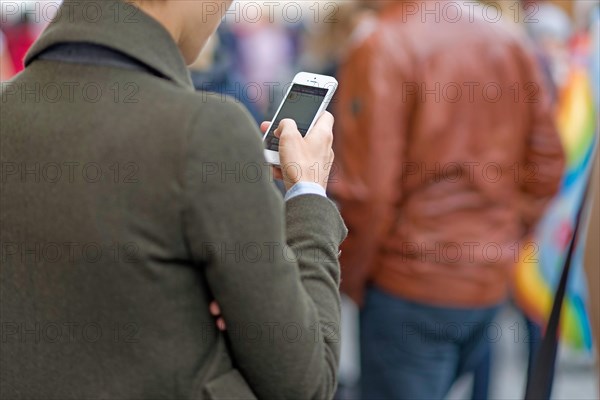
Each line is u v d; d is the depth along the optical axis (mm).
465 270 4023
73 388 1840
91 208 1768
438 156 3938
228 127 1774
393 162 3932
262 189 1800
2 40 5398
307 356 1849
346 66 4062
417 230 4012
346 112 3990
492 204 4031
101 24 1850
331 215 2029
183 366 1814
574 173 4840
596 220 2809
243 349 1829
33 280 1835
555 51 5418
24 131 1847
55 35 1873
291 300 1823
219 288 1788
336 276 2008
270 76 7469
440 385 4227
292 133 2078
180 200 1735
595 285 2828
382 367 4215
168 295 1789
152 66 1843
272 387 1855
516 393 5852
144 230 1750
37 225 1812
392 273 4086
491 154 3984
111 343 1806
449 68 3902
